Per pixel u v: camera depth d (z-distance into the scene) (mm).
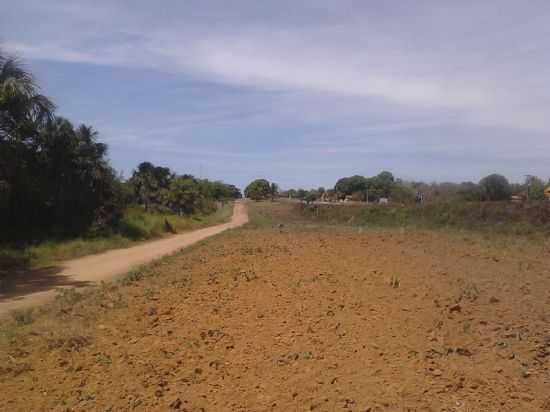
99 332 8023
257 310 9297
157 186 52188
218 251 19641
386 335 7535
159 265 16203
